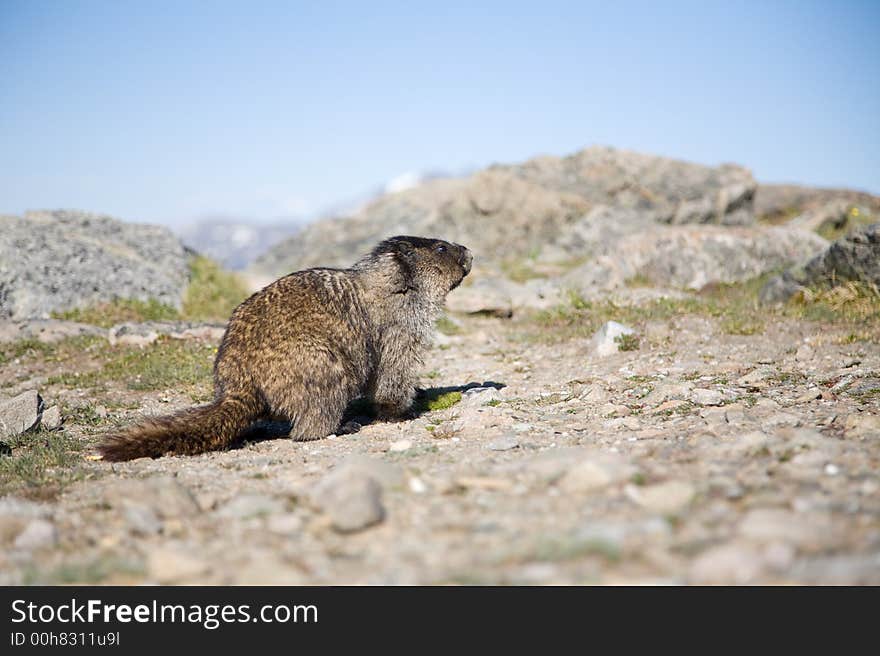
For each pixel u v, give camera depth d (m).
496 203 24.73
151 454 6.50
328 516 4.18
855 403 6.73
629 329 11.16
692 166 28.39
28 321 13.04
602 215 22.41
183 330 12.34
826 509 3.73
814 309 11.84
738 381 8.20
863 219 22.38
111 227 17.45
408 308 7.76
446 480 4.72
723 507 3.92
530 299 16.22
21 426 7.86
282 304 7.03
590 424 6.71
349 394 7.31
